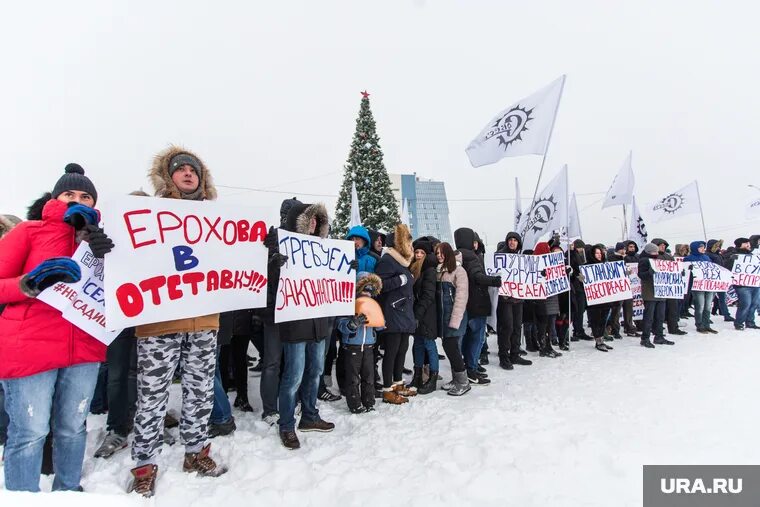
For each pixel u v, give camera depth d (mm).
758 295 8680
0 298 1972
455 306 4562
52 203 2277
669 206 11328
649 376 4941
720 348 6609
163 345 2566
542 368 5734
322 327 3516
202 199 2826
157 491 2451
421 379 5016
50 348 2102
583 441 2982
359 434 3439
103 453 2957
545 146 6035
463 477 2570
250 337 4312
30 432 2080
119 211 2359
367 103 19406
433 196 69438
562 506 2250
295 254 3414
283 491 2459
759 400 3945
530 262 6113
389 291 4422
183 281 2578
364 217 18578
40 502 2014
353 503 2328
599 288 6875
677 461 2711
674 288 7188
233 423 3459
